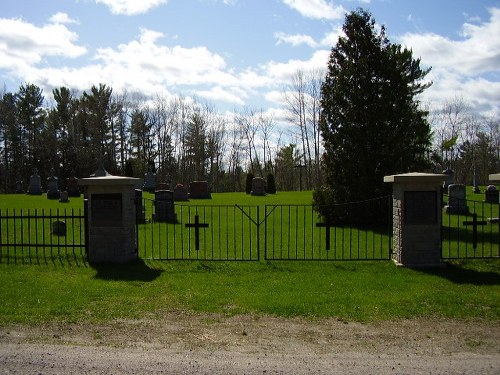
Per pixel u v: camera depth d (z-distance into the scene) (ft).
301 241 45.93
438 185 34.45
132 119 222.69
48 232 50.83
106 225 35.63
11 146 214.69
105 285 29.04
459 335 20.84
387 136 57.00
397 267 34.09
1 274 31.91
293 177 245.45
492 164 224.53
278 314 23.70
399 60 65.51
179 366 17.37
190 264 35.17
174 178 222.69
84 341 19.92
